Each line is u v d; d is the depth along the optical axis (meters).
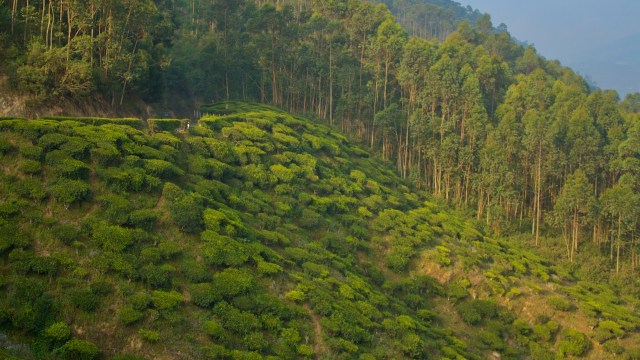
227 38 88.06
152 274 33.66
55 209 35.69
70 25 53.75
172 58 77.62
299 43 89.69
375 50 86.06
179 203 39.97
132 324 30.69
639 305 61.69
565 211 69.62
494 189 73.50
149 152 43.91
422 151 82.88
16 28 53.69
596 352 51.72
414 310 52.00
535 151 75.69
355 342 39.03
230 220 42.47
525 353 51.31
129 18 59.09
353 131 87.12
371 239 58.66
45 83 49.41
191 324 32.84
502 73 98.56
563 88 94.12
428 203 73.38
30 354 27.44
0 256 31.16
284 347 34.56
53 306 29.61
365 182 68.06
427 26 189.25
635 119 80.31
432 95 81.12
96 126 43.81
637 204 66.62
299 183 58.41
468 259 59.06
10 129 38.97
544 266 65.56
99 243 34.25
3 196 35.00
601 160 75.44
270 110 74.88
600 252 70.62
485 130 78.31
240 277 37.31
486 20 154.50
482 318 53.84
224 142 55.09
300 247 48.81
